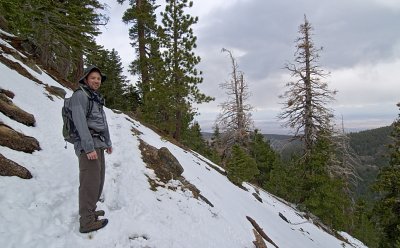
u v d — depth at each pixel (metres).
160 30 22.02
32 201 5.16
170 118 22.38
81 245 4.73
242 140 34.41
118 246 5.12
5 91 8.21
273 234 12.82
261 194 23.11
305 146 28.14
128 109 31.34
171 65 21.62
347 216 29.89
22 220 4.63
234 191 16.16
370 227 43.50
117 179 7.57
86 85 5.06
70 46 17.08
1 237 4.17
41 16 15.38
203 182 12.23
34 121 7.82
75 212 5.37
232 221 9.73
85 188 4.93
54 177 6.14
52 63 16.69
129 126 13.89
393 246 23.88
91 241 4.91
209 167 18.72
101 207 5.97
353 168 29.89
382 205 24.06
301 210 26.41
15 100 8.30
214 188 12.78
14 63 10.99
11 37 14.38
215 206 10.04
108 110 15.77
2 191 5.01
